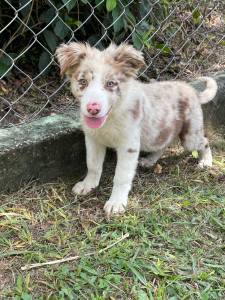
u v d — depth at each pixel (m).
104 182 1.33
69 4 1.34
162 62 1.68
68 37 1.48
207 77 1.56
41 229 1.14
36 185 1.26
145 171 1.40
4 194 1.22
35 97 1.42
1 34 1.45
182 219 1.21
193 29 1.80
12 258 1.05
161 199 1.27
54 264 1.04
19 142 1.21
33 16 1.41
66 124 1.29
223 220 1.21
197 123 1.41
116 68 1.12
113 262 1.06
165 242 1.13
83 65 1.12
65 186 1.29
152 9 1.56
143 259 1.08
